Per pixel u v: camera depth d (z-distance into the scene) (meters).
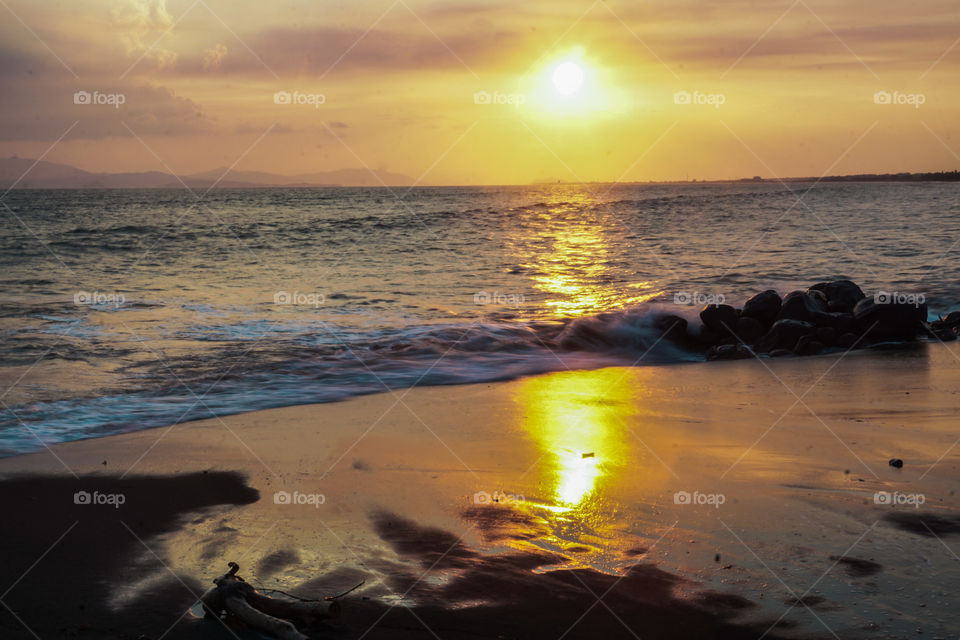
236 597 4.11
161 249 28.98
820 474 6.52
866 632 3.94
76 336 13.26
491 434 7.98
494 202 71.19
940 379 10.83
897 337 14.10
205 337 13.37
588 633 3.96
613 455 7.14
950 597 4.29
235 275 22.16
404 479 6.49
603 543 5.13
